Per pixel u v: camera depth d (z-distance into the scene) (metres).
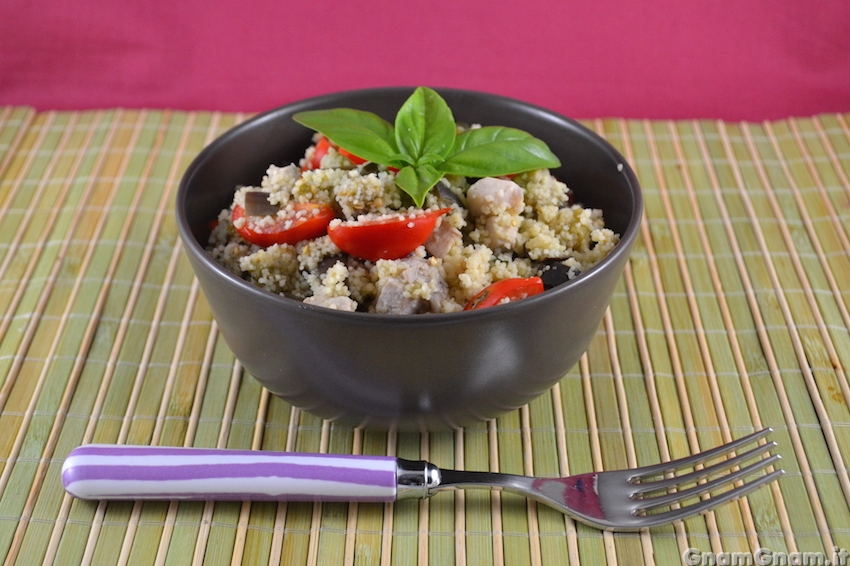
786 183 0.52
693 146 0.55
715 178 0.53
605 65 0.71
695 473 0.36
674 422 0.39
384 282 0.36
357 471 0.35
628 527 0.35
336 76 0.71
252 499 0.35
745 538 0.35
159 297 0.45
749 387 0.41
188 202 0.38
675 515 0.34
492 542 0.35
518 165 0.39
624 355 0.42
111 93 0.71
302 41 0.71
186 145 0.56
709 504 0.34
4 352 0.42
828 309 0.44
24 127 0.57
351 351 0.33
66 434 0.39
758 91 0.70
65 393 0.40
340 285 0.36
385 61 0.71
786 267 0.47
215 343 0.43
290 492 0.35
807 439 0.38
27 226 0.49
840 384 0.41
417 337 0.33
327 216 0.38
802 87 0.70
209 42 0.71
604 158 0.40
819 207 0.50
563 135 0.42
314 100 0.43
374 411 0.36
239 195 0.40
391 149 0.39
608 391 0.41
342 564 0.34
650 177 0.53
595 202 0.42
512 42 0.71
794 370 0.41
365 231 0.36
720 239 0.48
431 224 0.37
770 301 0.45
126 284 0.46
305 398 0.36
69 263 0.47
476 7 0.70
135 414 0.40
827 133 0.56
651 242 0.48
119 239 0.48
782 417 0.39
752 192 0.51
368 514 0.36
